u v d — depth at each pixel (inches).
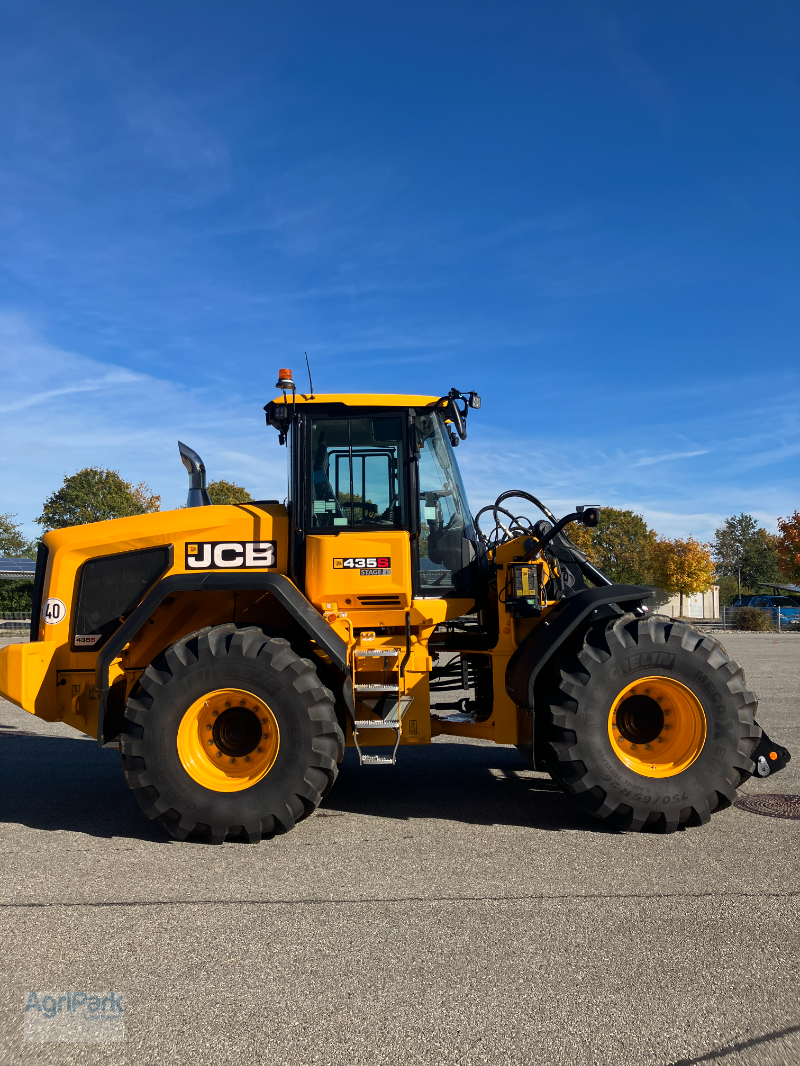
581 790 173.8
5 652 196.7
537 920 126.3
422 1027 95.0
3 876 150.1
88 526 204.1
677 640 176.6
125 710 174.1
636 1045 91.0
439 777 234.8
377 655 189.5
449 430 212.8
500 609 194.4
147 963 112.4
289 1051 90.4
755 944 116.8
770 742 184.2
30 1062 88.8
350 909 132.0
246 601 202.5
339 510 199.6
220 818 168.4
